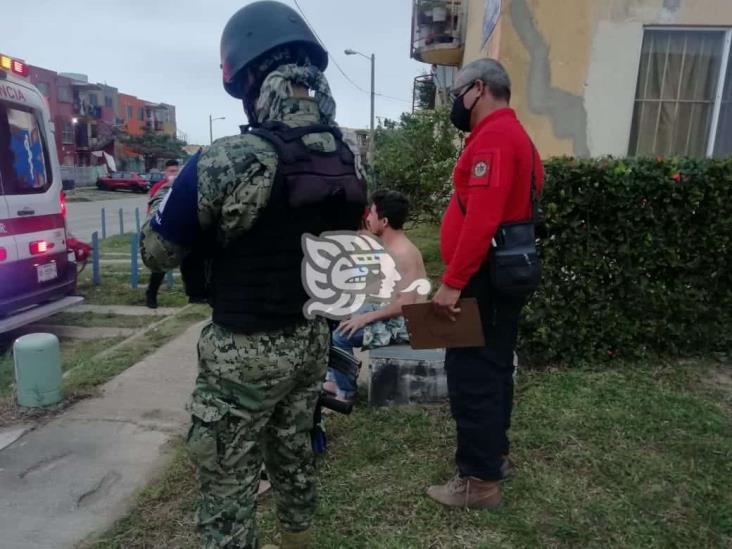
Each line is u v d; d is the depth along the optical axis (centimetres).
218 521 168
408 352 363
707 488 262
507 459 279
